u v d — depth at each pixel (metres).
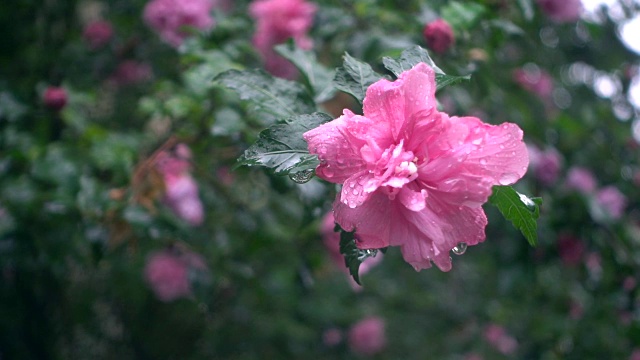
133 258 0.84
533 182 0.80
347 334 1.20
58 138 0.82
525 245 0.78
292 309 1.13
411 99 0.42
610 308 0.83
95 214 0.67
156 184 0.68
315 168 0.42
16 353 0.88
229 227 0.84
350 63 0.46
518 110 0.81
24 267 0.73
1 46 0.91
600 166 0.96
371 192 0.41
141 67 0.94
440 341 1.26
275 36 0.70
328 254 0.83
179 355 1.13
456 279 1.28
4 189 0.69
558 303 0.97
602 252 0.79
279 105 0.50
